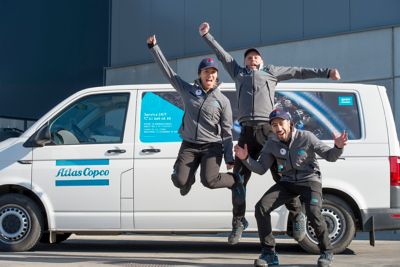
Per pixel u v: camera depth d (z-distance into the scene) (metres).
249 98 6.69
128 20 18.11
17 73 16.44
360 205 8.05
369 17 14.52
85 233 8.46
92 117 8.51
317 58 15.13
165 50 17.39
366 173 8.10
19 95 16.45
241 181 6.69
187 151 6.70
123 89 8.53
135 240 10.86
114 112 8.47
